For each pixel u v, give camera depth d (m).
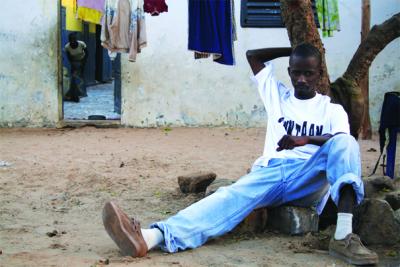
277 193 4.66
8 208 5.90
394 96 7.10
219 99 12.87
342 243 4.21
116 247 4.52
